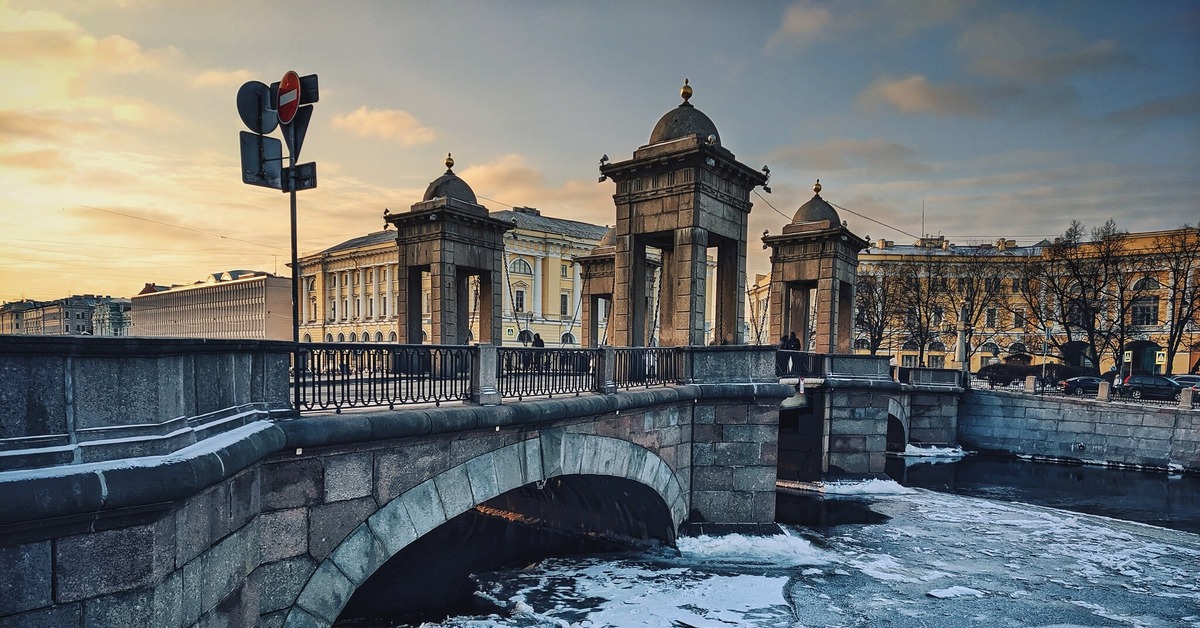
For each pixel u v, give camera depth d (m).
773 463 14.07
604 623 10.56
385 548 7.07
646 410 12.25
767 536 13.98
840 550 14.88
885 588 12.47
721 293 16.70
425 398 7.80
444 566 13.45
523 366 9.30
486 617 10.84
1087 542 16.17
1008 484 23.80
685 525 13.94
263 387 5.92
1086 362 52.81
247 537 5.57
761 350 13.81
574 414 9.55
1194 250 44.34
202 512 4.72
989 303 57.56
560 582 12.43
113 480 3.74
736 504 13.99
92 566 3.82
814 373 19.95
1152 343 41.47
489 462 8.49
